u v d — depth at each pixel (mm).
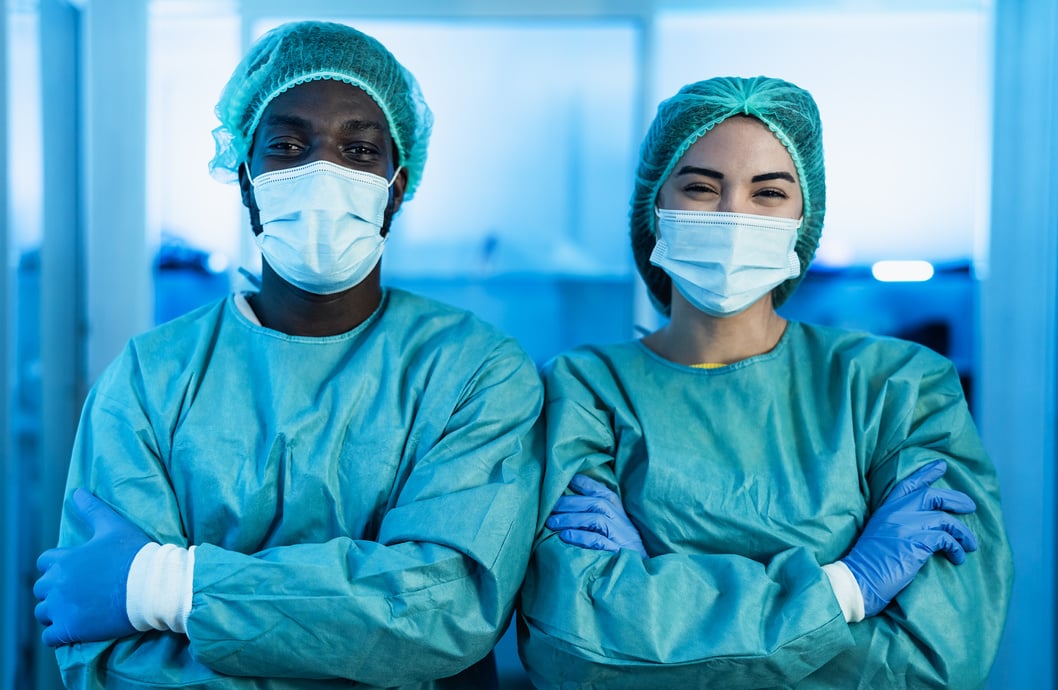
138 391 1195
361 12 2254
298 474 1145
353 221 1190
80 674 1050
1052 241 2078
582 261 2434
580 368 1291
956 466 1188
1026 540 2111
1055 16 2072
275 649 1007
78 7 2303
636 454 1244
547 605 1091
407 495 1120
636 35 2340
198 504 1142
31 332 2117
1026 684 2070
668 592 1068
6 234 1949
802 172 1286
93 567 1050
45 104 2148
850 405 1226
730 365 1268
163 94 2574
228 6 2340
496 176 2434
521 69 2404
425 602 1026
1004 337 2180
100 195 2221
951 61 2510
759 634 1029
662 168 1314
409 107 1335
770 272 1233
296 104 1196
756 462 1209
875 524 1144
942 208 2555
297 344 1227
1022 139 2158
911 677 1083
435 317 1275
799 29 2504
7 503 1963
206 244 2602
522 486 1124
